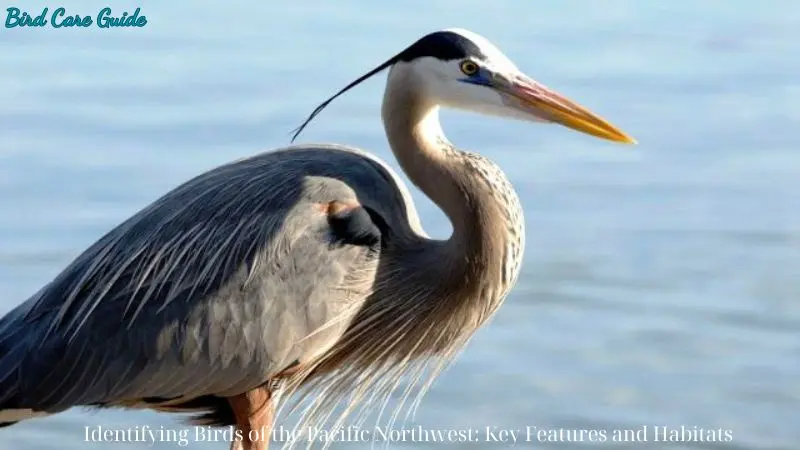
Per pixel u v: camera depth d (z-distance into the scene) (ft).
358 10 91.61
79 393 29.19
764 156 65.16
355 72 75.92
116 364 29.01
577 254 54.80
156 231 29.63
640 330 48.32
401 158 29.94
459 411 42.57
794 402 43.39
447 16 89.35
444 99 29.68
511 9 92.32
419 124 29.78
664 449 40.78
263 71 76.43
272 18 89.81
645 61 80.53
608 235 56.49
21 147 63.21
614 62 80.33
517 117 29.58
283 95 71.31
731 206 59.26
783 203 59.31
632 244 55.42
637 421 42.37
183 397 29.55
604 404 43.37
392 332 29.94
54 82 74.02
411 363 30.48
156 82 74.13
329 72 75.82
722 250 54.85
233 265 28.96
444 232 55.47
